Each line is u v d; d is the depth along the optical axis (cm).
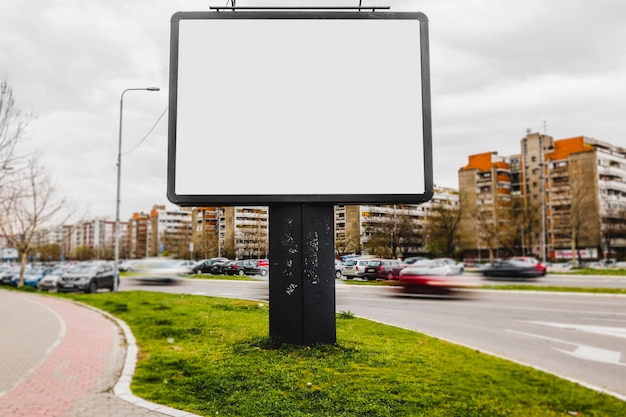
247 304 1516
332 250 802
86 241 17612
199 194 778
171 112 784
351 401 561
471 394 618
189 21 797
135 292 2481
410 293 2078
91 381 690
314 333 790
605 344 1030
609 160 8338
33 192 3319
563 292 2058
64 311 1752
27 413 539
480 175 9300
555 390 657
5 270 4481
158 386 645
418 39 805
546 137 8875
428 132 795
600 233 7656
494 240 7962
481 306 1672
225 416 518
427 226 5644
